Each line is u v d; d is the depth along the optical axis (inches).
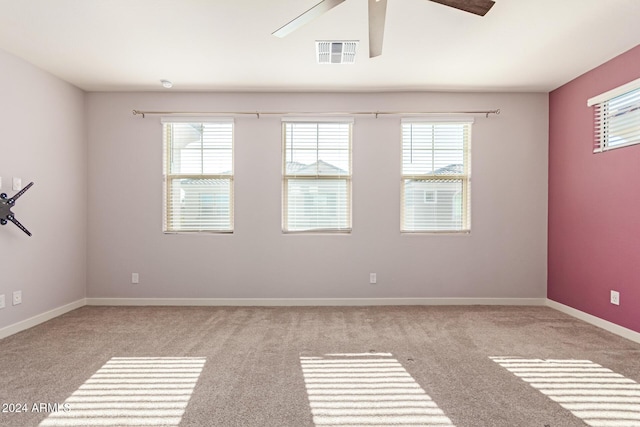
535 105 168.4
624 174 126.6
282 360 104.7
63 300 154.3
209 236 168.4
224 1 96.7
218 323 140.5
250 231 168.2
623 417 75.9
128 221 168.2
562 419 75.2
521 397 83.9
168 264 168.4
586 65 138.3
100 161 168.2
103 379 92.2
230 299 168.2
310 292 168.2
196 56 130.9
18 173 131.2
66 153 155.6
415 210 170.1
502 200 168.9
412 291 168.7
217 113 168.7
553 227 164.9
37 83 139.6
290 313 154.7
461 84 159.2
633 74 123.3
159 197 168.7
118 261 168.2
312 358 106.3
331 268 168.2
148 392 85.6
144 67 140.8
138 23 108.1
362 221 168.2
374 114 168.1
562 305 158.2
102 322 141.4
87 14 103.0
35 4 97.8
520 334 128.0
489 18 105.1
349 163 169.2
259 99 168.2
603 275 135.6
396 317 148.7
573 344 118.3
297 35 115.6
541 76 149.5
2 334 123.6
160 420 74.2
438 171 170.1
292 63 136.9
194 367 99.6
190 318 147.2
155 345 116.4
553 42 119.8
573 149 152.0
